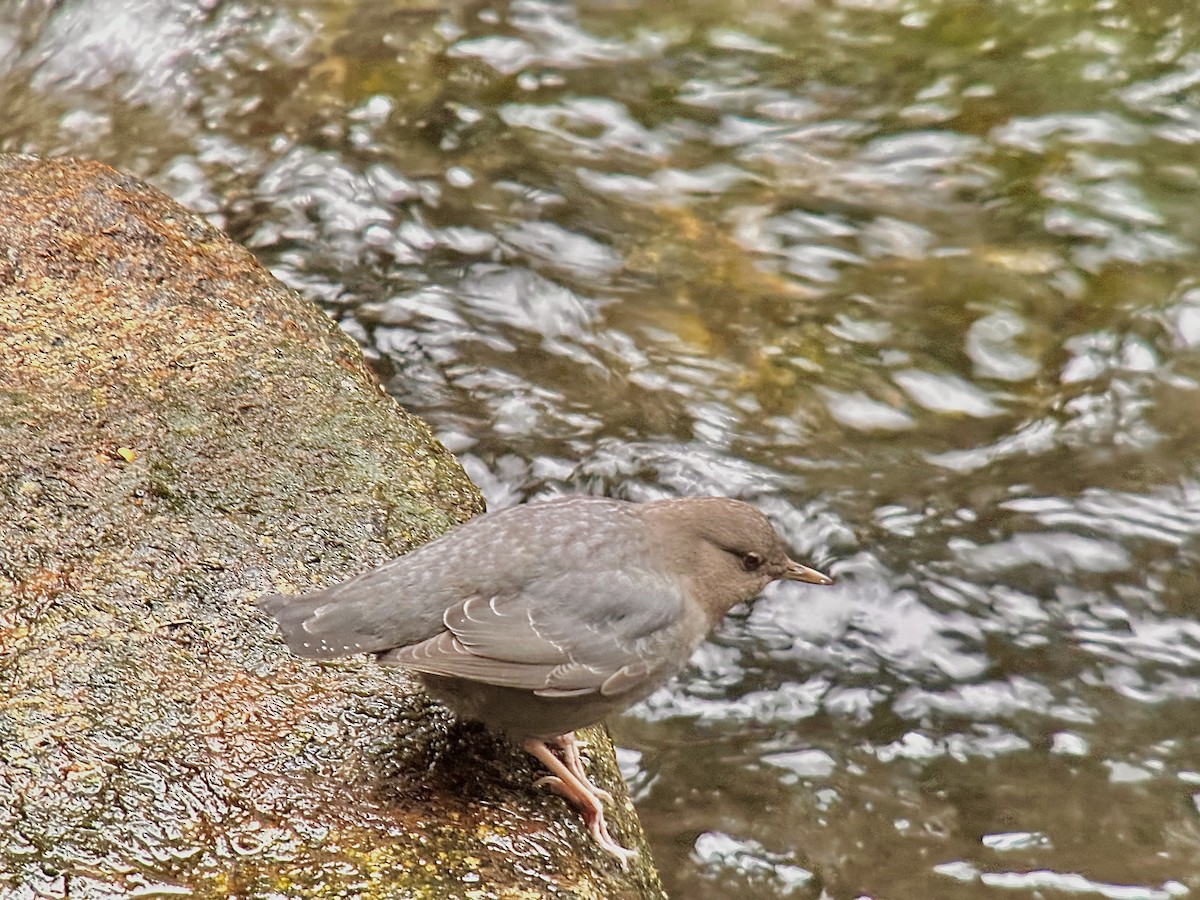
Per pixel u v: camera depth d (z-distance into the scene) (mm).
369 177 14055
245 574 7355
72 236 9484
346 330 12484
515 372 12281
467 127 14719
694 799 9336
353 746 6625
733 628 10539
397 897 5984
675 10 16406
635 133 14805
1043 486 11438
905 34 16109
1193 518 11195
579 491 11305
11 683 6500
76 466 7758
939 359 12539
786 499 11320
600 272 13258
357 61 15414
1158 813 9242
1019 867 8883
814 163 14508
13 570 7074
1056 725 9852
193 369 8664
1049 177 14250
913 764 9609
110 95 15031
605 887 6520
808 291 13164
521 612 6523
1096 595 10672
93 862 5844
